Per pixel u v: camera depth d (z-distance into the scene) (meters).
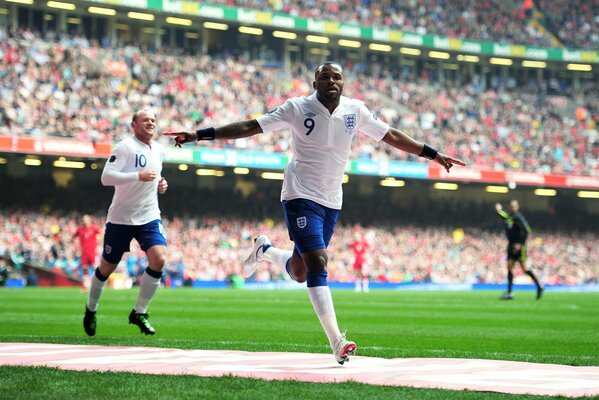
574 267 106.38
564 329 26.19
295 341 19.67
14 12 91.06
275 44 106.50
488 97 114.81
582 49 118.00
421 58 116.31
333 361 13.47
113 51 92.75
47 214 82.81
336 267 91.25
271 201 97.69
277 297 51.94
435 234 103.56
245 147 88.19
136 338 18.95
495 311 37.56
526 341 21.27
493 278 99.88
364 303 45.75
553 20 125.25
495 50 114.44
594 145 111.38
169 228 88.31
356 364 13.13
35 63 84.62
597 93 122.12
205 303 42.75
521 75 122.00
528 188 110.12
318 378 10.96
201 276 84.19
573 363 14.30
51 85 83.25
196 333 22.41
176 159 82.62
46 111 80.56
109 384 9.95
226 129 13.08
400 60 115.44
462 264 100.69
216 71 97.38
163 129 86.62
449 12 117.88
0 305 37.88
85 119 82.25
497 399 9.15
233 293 60.00
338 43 108.50
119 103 85.81
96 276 18.95
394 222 103.56
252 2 102.00
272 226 95.31
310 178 13.37
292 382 10.33
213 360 13.40
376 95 107.44
